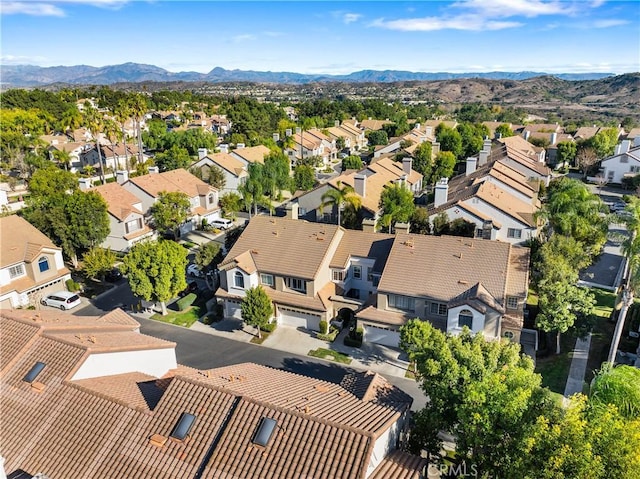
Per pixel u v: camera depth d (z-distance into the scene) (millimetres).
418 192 81375
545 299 34781
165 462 18812
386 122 154750
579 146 104000
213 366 36906
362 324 39375
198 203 69750
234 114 140750
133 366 25828
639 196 76438
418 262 39531
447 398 24062
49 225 52094
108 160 106312
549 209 48375
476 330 35562
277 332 41656
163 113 188500
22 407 21391
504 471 20391
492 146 97812
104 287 51031
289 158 104688
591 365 35688
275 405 20094
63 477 18703
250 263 42594
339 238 44656
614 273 51844
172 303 47031
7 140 90750
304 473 17438
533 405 21406
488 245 39531
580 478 17609
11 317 25938
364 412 21766
